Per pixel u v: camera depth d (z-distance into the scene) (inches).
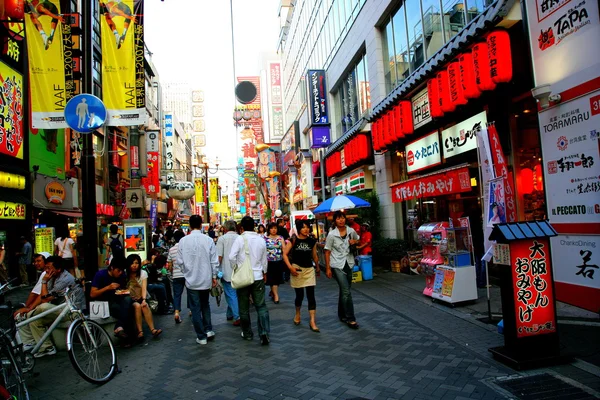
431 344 201.5
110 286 228.8
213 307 343.3
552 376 153.5
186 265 229.1
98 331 190.1
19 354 166.2
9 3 393.1
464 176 331.6
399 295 331.3
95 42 781.9
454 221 414.6
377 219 546.0
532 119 303.4
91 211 246.4
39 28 273.6
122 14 286.0
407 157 476.4
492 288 320.8
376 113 499.5
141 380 178.2
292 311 303.7
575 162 239.6
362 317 267.3
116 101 280.1
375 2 566.3
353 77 722.2
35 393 169.0
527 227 169.2
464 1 365.1
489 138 212.7
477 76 290.4
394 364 177.9
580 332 198.1
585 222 233.8
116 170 964.6
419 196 406.6
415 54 471.5
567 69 242.8
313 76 843.4
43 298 227.5
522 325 166.4
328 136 835.4
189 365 194.4
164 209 1434.5
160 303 321.4
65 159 681.0
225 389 161.9
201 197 1689.2
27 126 553.9
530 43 272.1
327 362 186.1
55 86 272.1
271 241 343.9
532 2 268.2
